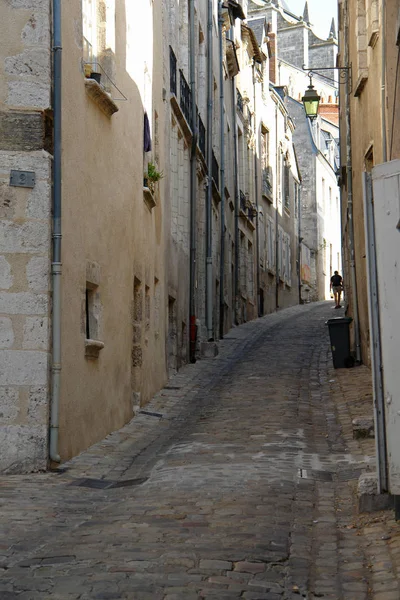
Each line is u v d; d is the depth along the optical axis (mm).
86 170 11867
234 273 32625
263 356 23016
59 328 10398
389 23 12000
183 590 5555
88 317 12484
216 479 9227
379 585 5828
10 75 10484
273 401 15445
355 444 11391
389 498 7812
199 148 23828
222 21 28484
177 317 20438
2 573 5969
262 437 11984
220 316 27906
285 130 47188
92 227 12164
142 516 7613
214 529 7109
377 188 6891
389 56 11969
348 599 5625
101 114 12656
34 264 10305
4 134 10422
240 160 35812
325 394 16297
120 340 13789
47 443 10242
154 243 17219
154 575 5852
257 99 39438
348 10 21234
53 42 10633
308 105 20812
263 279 40188
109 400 12977
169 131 19484
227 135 31438
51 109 10531
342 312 39562
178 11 22031
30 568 6066
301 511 7949
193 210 22516
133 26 14906
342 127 26750
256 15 71062
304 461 10375
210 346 23062
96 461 10891
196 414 14734
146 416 14648
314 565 6348
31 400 10211
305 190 54156
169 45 19641
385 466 7340
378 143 15133
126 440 12562
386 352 6867
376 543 6816
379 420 7332
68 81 11047
